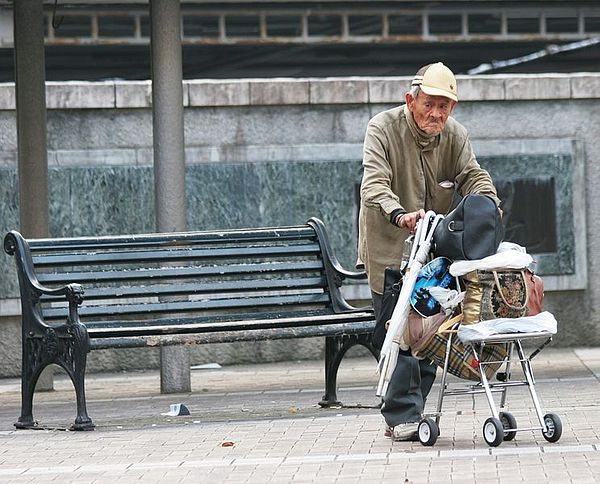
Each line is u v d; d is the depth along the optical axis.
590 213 35.84
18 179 32.47
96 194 34.44
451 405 23.56
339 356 24.94
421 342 18.47
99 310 24.69
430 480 16.27
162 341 23.08
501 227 18.31
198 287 25.55
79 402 22.59
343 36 42.22
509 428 19.08
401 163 19.67
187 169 34.59
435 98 19.16
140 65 43.72
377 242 19.56
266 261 34.12
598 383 26.80
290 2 41.56
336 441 19.92
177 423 23.19
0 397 29.64
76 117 34.41
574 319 35.84
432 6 42.47
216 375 32.47
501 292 18.03
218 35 41.78
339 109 35.16
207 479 17.09
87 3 40.00
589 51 45.47
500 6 42.81
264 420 23.05
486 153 35.44
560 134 35.78
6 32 39.72
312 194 35.03
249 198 34.81
